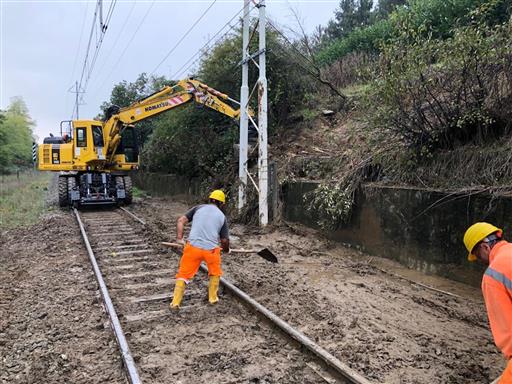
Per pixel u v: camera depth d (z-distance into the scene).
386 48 7.36
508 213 5.72
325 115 14.81
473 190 6.36
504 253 2.73
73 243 10.27
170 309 5.72
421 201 7.12
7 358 4.47
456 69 6.78
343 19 32.75
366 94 8.17
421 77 7.05
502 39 6.43
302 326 5.16
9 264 8.48
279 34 15.90
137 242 10.35
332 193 8.89
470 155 6.92
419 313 5.58
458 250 6.48
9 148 49.16
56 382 3.99
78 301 6.15
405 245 7.48
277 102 15.60
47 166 17.20
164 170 25.19
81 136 17.06
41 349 4.66
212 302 5.96
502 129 6.89
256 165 14.25
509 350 2.64
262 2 11.15
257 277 7.23
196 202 18.11
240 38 16.27
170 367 4.24
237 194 13.49
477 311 5.55
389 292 6.41
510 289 2.62
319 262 8.16
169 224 13.23
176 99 14.99
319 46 22.59
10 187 29.25
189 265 5.79
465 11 12.12
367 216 8.42
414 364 4.25
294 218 11.23
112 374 4.14
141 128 29.73
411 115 7.59
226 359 4.37
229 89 17.05
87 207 18.70
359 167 8.84
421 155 7.82
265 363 4.30
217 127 17.56
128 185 18.33
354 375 3.84
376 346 4.63
